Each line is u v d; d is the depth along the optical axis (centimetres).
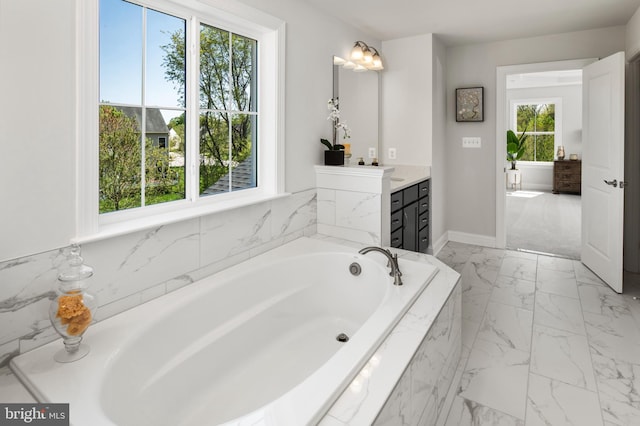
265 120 271
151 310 181
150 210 201
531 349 241
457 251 444
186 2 203
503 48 429
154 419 159
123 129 188
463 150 466
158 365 171
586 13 341
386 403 125
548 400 194
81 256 163
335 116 321
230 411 176
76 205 160
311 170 311
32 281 148
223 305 212
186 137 220
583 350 239
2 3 135
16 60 139
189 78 217
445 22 359
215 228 228
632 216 376
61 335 141
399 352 150
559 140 883
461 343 240
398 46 416
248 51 258
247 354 216
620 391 200
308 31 297
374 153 418
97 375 133
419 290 202
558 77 772
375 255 254
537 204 741
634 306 297
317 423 114
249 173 267
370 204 291
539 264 399
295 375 202
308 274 259
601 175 347
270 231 271
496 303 308
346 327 247
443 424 180
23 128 143
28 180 145
